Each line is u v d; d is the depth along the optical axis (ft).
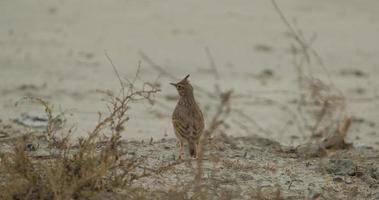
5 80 61.26
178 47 73.82
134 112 53.36
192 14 83.05
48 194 29.91
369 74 70.23
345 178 35.73
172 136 46.16
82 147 31.68
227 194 30.99
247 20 82.43
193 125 36.52
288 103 57.62
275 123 52.24
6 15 79.20
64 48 71.15
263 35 78.79
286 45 76.43
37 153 35.09
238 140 42.32
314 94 43.16
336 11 88.58
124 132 46.98
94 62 67.82
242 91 61.57
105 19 79.97
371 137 50.03
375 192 34.17
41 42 72.49
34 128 44.78
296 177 35.35
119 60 69.00
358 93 63.16
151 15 81.87
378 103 60.18
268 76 67.21
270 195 32.55
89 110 52.54
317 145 40.14
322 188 34.14
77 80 62.28
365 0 92.94
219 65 69.87
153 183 32.86
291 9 87.45
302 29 81.71
